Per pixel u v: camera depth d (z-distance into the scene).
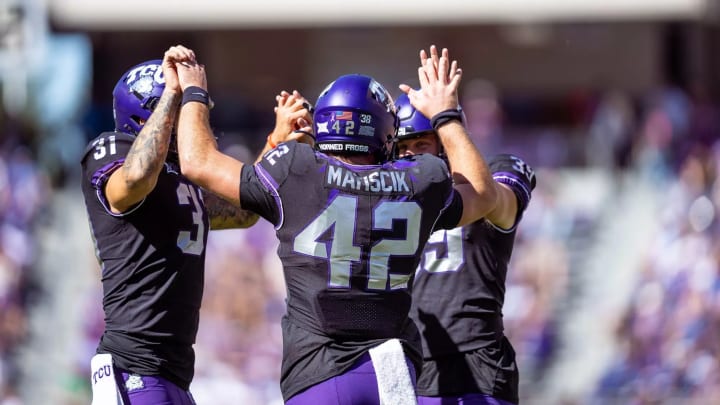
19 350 48.62
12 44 45.00
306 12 64.19
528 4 62.81
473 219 16.36
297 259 15.58
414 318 19.16
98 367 16.77
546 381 46.72
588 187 54.28
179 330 17.17
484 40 67.25
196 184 16.84
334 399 15.30
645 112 59.47
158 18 63.53
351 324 15.50
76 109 60.94
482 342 18.94
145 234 17.05
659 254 49.28
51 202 54.75
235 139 59.12
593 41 67.25
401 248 15.65
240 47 67.19
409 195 15.69
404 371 15.31
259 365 45.28
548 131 56.12
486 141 55.31
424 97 16.98
